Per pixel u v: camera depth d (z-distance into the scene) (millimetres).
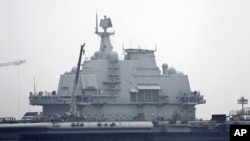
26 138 188125
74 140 193250
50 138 190625
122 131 197000
